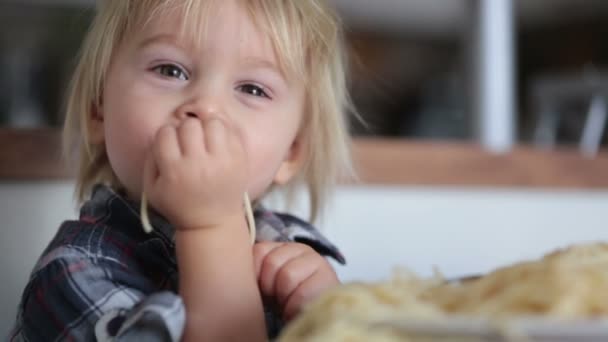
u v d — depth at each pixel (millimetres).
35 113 1331
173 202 483
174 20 559
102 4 632
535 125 1764
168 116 542
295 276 539
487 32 1079
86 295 516
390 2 1741
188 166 482
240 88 570
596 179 913
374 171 812
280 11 589
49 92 1369
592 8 2057
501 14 1084
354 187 804
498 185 869
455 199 854
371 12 1837
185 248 485
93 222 562
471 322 356
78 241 543
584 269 401
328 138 671
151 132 541
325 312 377
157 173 490
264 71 573
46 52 1396
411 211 835
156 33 560
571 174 902
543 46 2264
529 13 2111
